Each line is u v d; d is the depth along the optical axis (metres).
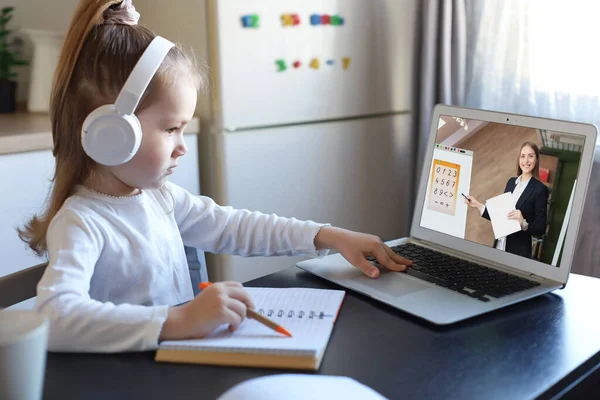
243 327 0.77
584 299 0.91
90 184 0.94
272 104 1.89
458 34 2.10
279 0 1.85
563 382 0.68
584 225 1.90
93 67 0.87
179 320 0.74
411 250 1.10
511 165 1.03
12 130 1.58
